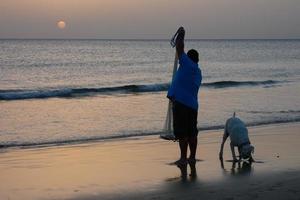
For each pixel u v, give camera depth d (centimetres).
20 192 741
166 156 1039
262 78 4091
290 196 696
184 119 917
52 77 4100
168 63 6097
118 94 2608
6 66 5212
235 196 699
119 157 1031
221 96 2436
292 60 7525
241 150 959
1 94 2422
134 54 9050
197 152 1072
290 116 1745
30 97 2433
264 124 1553
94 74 4466
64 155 1067
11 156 1057
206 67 5600
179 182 793
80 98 2403
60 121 1630
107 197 707
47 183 799
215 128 1486
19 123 1592
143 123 1579
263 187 750
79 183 796
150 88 2895
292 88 2970
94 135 1369
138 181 804
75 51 10175
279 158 997
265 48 15088
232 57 8431
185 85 905
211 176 835
